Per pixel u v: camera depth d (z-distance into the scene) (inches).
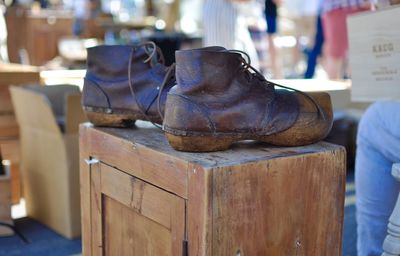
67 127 89.2
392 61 59.0
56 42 217.5
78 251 86.7
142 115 51.4
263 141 45.3
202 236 40.0
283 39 230.4
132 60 51.6
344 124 130.3
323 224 45.4
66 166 89.7
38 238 91.8
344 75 157.2
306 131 44.6
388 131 60.9
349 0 143.1
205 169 39.3
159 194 44.5
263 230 42.3
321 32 178.9
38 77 111.3
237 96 43.1
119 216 50.4
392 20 58.1
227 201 40.3
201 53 42.1
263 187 41.8
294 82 122.8
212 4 151.9
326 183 45.0
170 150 44.4
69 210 90.7
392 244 50.2
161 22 281.7
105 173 51.6
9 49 212.2
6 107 106.7
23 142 102.7
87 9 258.8
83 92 54.0
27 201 103.3
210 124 42.1
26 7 222.4
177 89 43.3
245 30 157.4
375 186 64.2
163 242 44.7
